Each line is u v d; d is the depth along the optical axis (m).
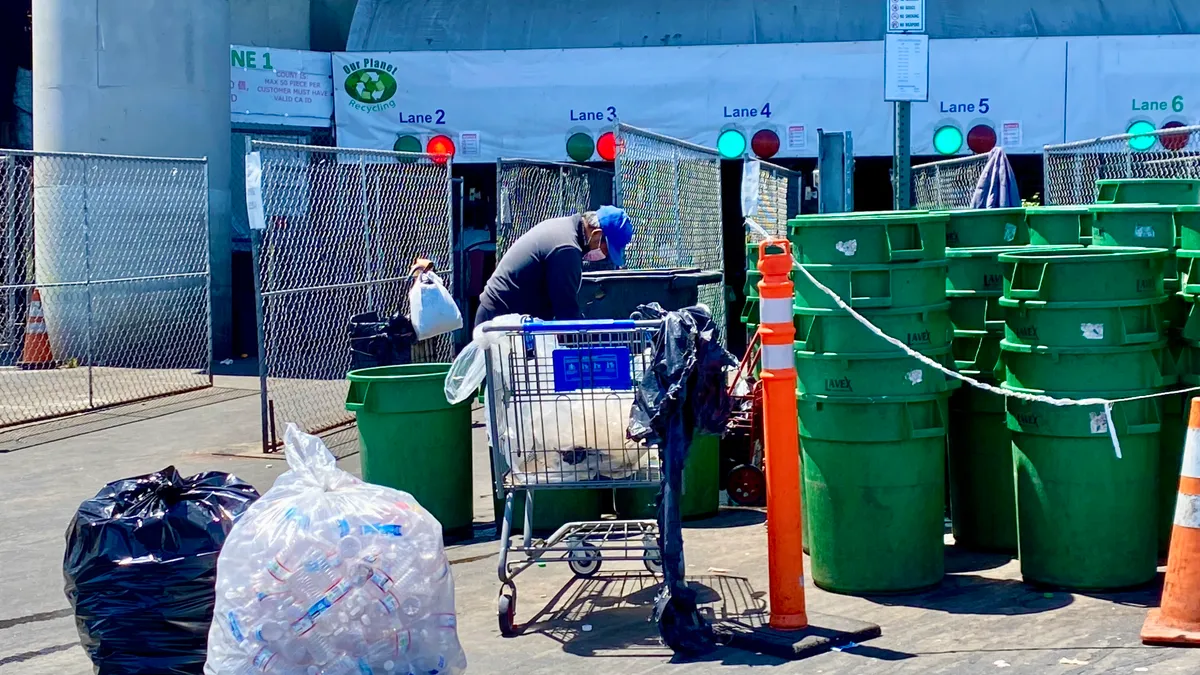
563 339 5.38
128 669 4.64
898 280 5.38
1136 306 5.27
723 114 15.17
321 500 4.32
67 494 8.34
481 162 15.52
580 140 15.33
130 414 11.59
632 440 5.21
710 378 5.10
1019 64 14.77
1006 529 6.14
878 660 4.77
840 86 15.01
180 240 15.08
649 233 10.09
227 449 9.73
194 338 14.85
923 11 8.25
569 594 5.90
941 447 5.60
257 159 9.12
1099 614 5.19
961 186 12.91
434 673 4.34
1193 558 4.83
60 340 14.57
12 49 18.38
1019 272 5.39
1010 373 5.57
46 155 10.64
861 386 5.40
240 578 4.22
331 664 4.16
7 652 5.28
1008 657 4.73
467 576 6.25
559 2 16.03
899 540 5.52
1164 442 5.88
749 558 6.38
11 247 15.05
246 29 16.81
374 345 9.86
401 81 15.50
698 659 4.91
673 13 15.73
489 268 15.80
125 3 14.62
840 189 10.11
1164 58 14.62
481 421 10.63
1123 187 7.24
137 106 14.74
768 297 4.96
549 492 6.85
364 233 10.55
